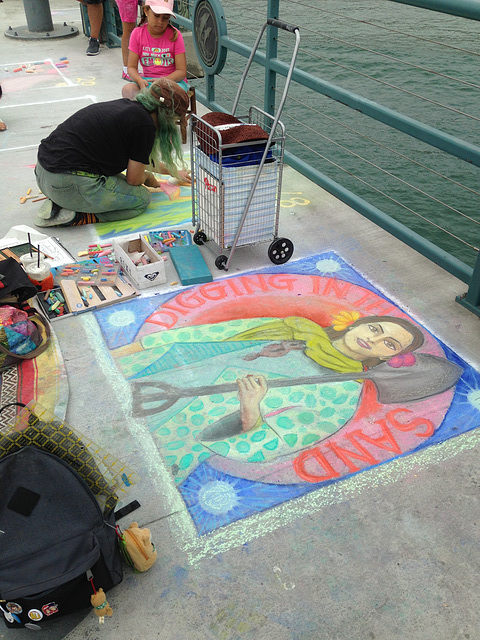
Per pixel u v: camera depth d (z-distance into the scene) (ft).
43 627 7.09
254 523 8.27
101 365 11.08
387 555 7.86
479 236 25.79
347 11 58.90
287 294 13.16
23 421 7.00
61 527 6.65
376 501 8.57
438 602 7.32
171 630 7.04
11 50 31.42
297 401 10.23
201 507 8.47
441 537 8.09
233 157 12.59
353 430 9.69
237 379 10.71
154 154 15.30
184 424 9.78
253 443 9.44
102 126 14.17
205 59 22.09
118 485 7.36
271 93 19.06
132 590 7.45
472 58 45.78
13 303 11.72
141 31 18.44
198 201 14.26
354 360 11.20
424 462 9.17
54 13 39.40
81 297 12.82
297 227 15.88
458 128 34.83
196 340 11.71
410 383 10.67
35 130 21.42
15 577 6.26
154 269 13.19
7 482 6.68
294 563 7.76
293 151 32.19
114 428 9.73
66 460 7.15
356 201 15.79
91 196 14.96
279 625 7.07
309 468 9.04
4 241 14.19
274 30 17.65
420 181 29.84
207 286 13.43
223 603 7.31
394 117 13.66
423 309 12.73
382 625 7.07
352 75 42.04
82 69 28.37
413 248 14.25
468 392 10.52
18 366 10.95
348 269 14.11
